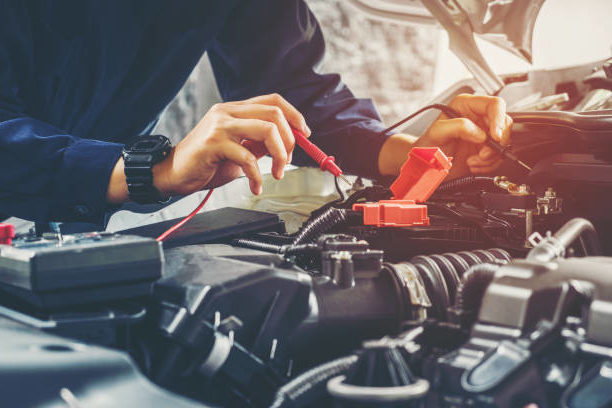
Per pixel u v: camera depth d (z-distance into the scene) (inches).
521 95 52.3
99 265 18.8
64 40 46.9
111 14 47.3
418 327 19.1
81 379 15.3
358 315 21.8
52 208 34.7
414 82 184.7
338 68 178.7
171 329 18.6
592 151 32.0
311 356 21.9
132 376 16.1
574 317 18.5
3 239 22.7
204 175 31.7
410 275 22.8
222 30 56.7
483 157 39.0
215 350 18.8
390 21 61.0
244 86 57.7
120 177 34.1
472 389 15.6
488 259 25.2
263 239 30.7
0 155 34.6
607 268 18.0
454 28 53.1
